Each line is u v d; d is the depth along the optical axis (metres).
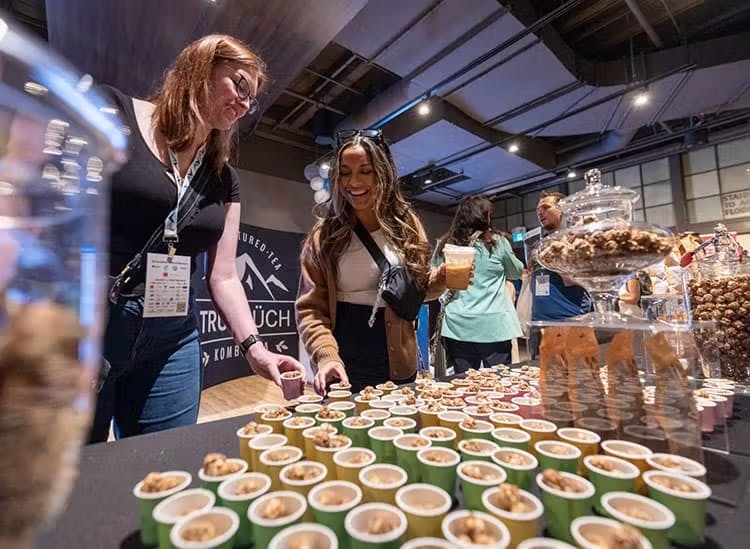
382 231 1.24
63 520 0.42
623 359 0.56
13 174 0.27
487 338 1.85
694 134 5.32
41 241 0.27
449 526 0.36
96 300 0.32
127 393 0.87
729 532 0.39
